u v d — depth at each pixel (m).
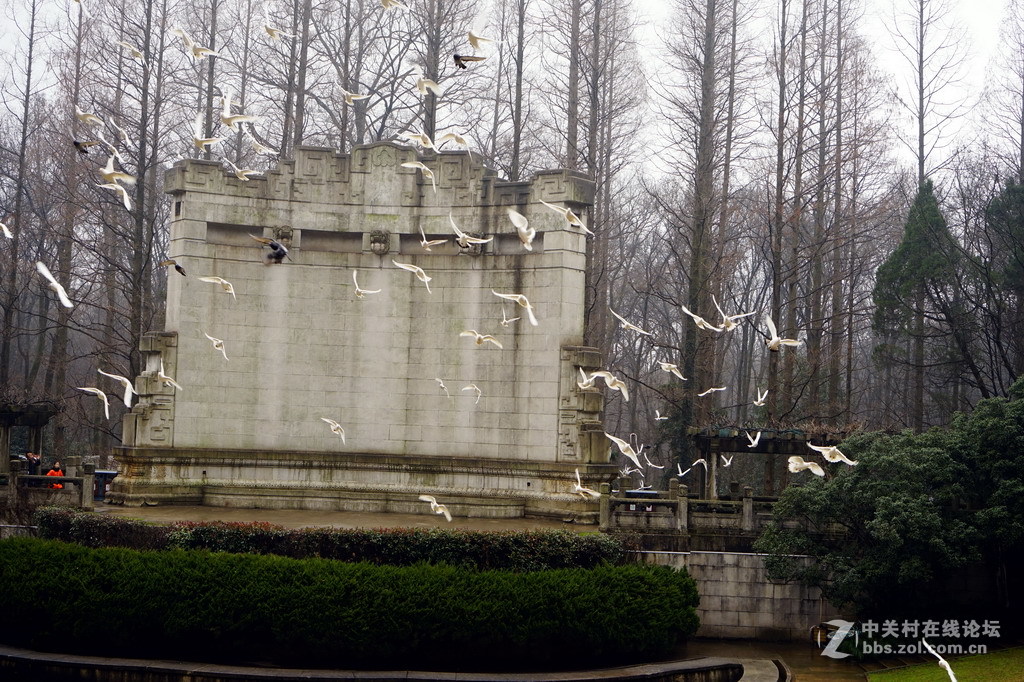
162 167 61.19
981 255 49.69
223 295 38.31
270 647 29.41
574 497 35.78
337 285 38.81
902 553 31.06
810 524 34.00
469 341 38.28
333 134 62.81
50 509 33.69
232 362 38.22
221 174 38.38
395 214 38.91
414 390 38.50
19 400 43.94
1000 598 33.66
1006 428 32.34
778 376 52.25
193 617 29.09
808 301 60.69
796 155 48.22
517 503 37.06
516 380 37.75
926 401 60.09
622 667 30.00
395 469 37.94
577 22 55.75
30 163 63.59
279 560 29.81
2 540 31.69
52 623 29.80
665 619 30.59
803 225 62.25
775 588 33.88
